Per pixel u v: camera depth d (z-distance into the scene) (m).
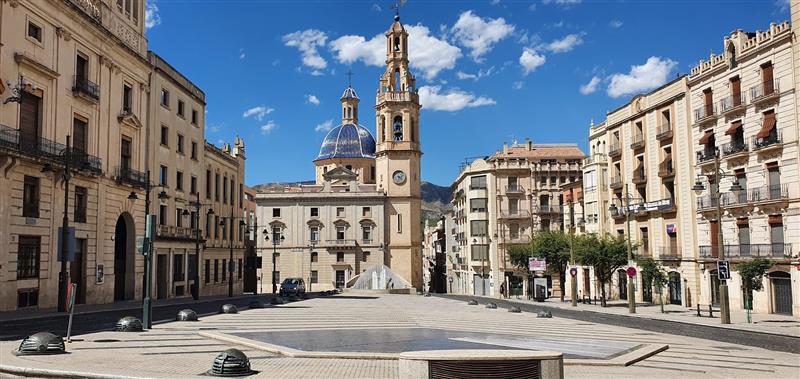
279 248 93.00
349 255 92.94
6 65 29.89
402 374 10.27
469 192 81.56
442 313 33.47
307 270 92.56
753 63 38.69
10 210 29.62
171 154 50.91
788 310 35.75
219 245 63.62
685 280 45.53
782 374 13.65
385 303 44.78
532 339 19.64
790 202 35.62
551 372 10.22
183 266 52.66
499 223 79.56
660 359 16.03
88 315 28.91
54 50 33.97
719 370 14.19
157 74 47.88
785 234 36.16
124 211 42.00
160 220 48.88
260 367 13.22
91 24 37.28
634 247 45.78
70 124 35.50
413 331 21.84
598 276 46.12
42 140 32.59
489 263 79.62
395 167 96.00
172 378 11.08
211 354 14.98
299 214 93.81
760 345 20.58
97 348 15.73
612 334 22.48
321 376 12.12
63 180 34.00
